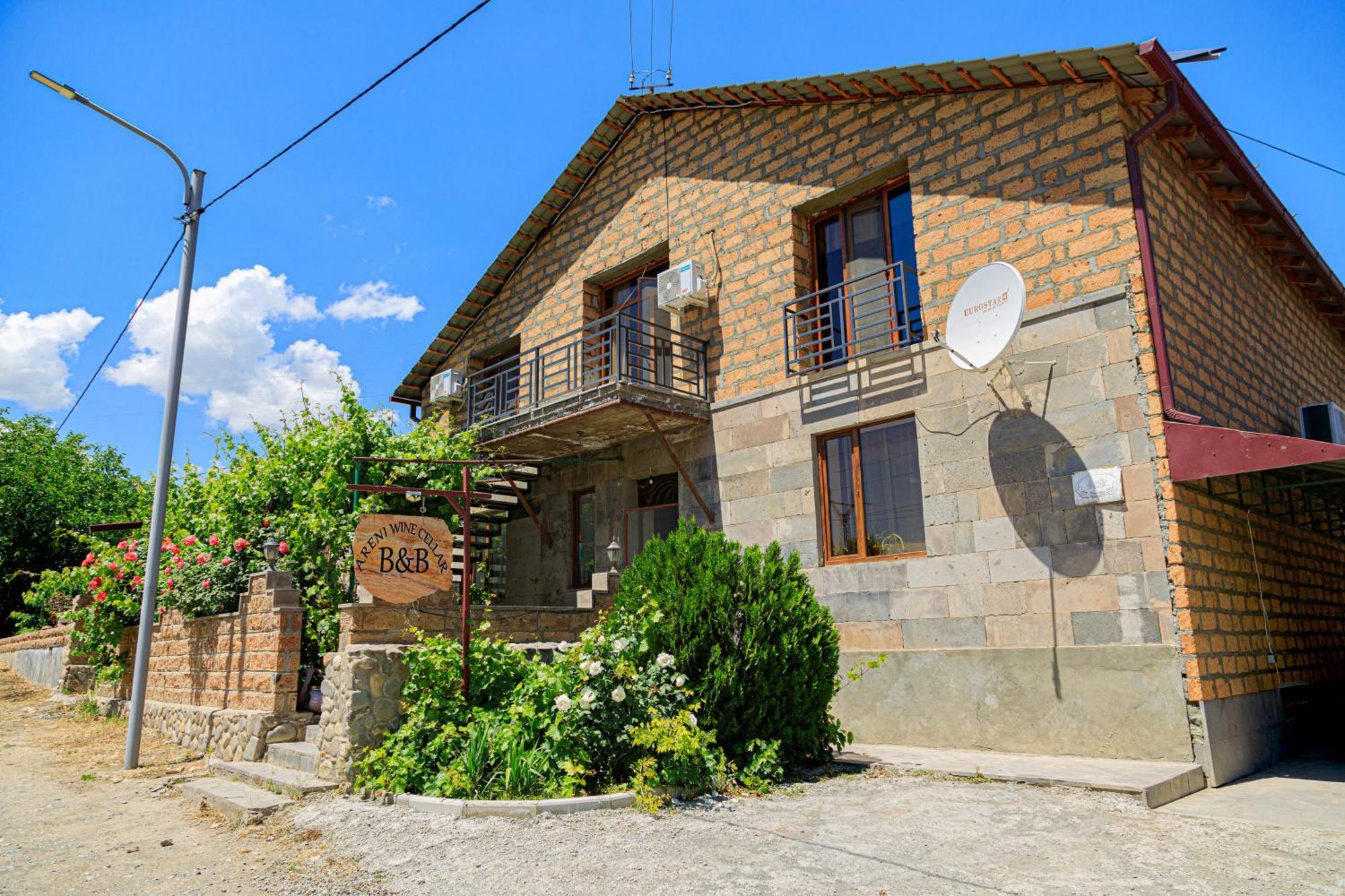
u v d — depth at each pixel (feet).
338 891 14.98
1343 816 19.17
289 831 18.84
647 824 18.03
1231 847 16.75
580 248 47.73
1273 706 27.68
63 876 16.52
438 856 16.35
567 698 20.43
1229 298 32.22
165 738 33.42
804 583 25.14
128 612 40.40
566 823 18.04
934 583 29.89
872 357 32.73
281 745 25.61
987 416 29.30
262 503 35.73
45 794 24.12
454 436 40.27
